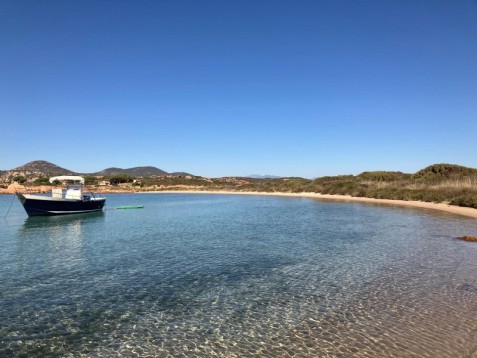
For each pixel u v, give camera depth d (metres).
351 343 8.73
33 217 38.66
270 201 66.69
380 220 32.16
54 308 11.35
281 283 13.55
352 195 69.62
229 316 10.55
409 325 9.60
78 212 42.34
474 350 8.23
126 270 15.72
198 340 9.12
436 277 13.79
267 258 17.61
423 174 80.12
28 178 152.50
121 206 57.44
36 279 14.54
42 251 20.41
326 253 18.50
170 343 8.99
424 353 8.16
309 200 66.88
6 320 10.49
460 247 19.28
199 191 127.88
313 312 10.69
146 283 13.80
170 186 145.12
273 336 9.23
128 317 10.61
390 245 20.27
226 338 9.19
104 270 15.79
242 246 20.70
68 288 13.30
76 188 43.41
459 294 11.82
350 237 23.22
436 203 46.38
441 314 10.23
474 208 38.22
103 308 11.30
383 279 13.72
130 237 24.91
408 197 54.19
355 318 10.17
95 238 24.80
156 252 19.42
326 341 8.88
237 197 87.44
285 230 26.89
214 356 8.32
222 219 35.72
